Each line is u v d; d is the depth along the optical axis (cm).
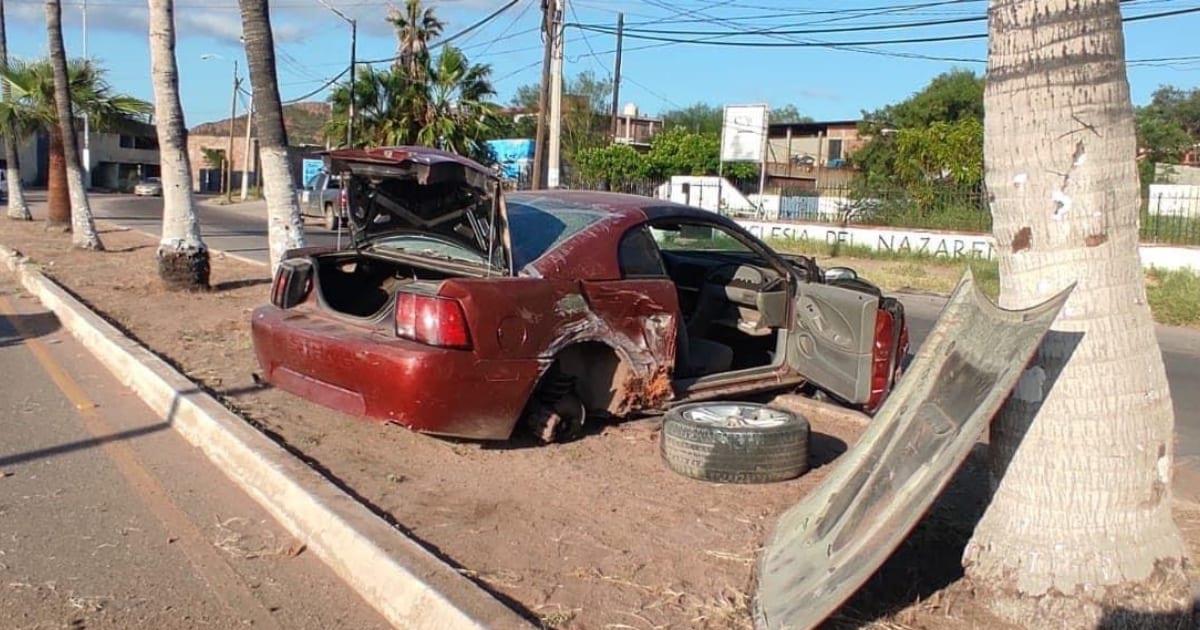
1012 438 388
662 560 445
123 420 696
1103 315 371
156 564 455
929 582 415
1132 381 371
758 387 687
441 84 3678
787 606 358
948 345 399
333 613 412
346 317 604
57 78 1916
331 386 588
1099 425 369
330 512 471
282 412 678
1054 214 374
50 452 618
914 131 3503
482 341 542
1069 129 370
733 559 446
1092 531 370
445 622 376
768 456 549
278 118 1109
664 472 569
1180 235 2369
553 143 2628
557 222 614
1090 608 367
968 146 3328
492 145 4406
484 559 441
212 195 7438
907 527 336
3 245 1925
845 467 416
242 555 467
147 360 807
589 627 378
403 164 574
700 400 652
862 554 347
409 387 538
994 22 386
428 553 429
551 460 584
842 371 669
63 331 1054
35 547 470
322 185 3412
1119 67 371
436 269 621
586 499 523
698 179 3772
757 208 3519
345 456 585
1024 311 362
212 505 532
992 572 387
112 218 3441
